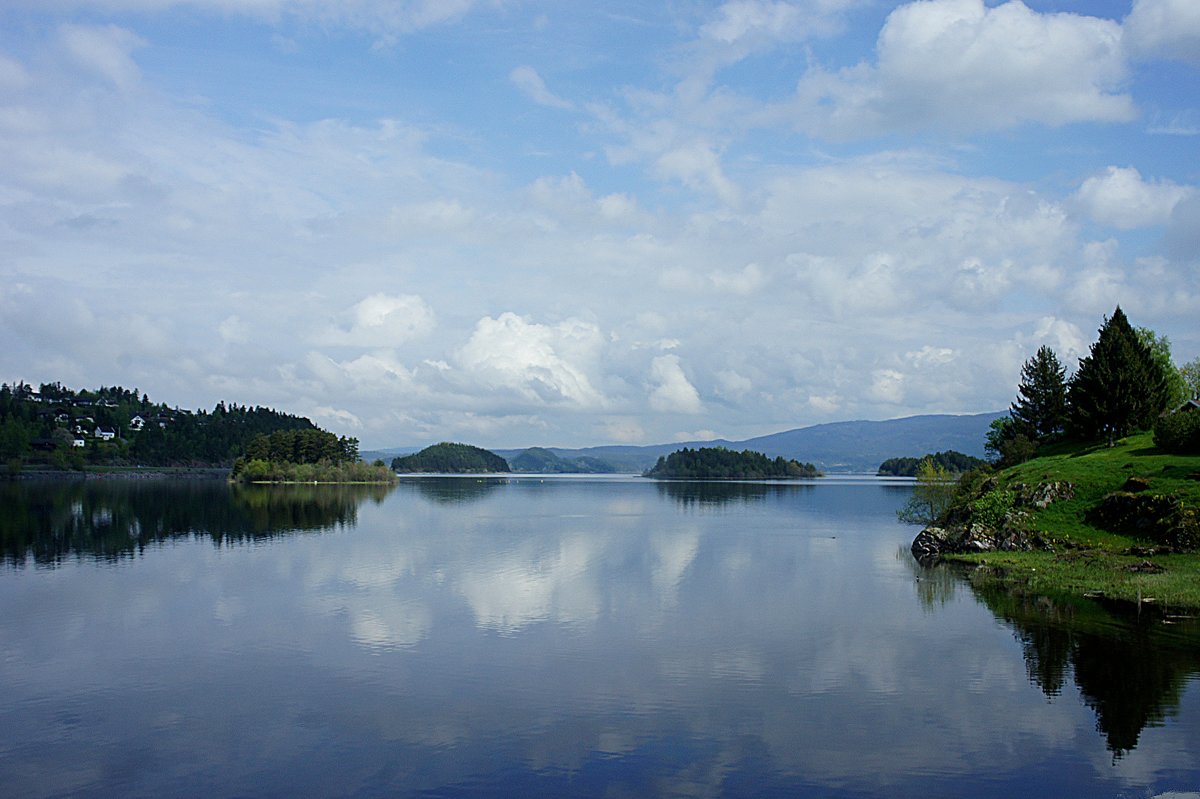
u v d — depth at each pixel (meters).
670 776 25.03
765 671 35.59
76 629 43.31
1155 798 23.41
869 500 180.50
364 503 151.12
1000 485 79.44
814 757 26.39
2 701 32.03
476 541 85.69
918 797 23.59
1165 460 71.75
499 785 24.48
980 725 28.94
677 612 47.75
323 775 25.25
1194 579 51.59
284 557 71.06
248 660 37.47
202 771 25.59
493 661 37.25
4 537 85.00
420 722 29.61
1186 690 32.16
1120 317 104.00
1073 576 55.47
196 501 144.38
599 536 92.06
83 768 25.88
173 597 51.91
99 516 109.88
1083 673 34.56
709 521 115.56
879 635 41.72
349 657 37.88
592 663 36.91
